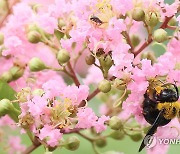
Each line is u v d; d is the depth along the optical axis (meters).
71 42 0.54
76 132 0.55
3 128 0.61
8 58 0.58
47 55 0.59
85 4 0.54
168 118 0.55
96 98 0.61
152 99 0.55
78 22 0.54
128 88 0.54
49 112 0.54
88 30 0.54
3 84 0.56
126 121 0.56
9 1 0.61
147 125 0.56
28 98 0.54
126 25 0.54
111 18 0.54
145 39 0.55
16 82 0.57
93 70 0.59
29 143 0.62
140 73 0.53
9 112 0.55
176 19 0.54
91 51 0.54
